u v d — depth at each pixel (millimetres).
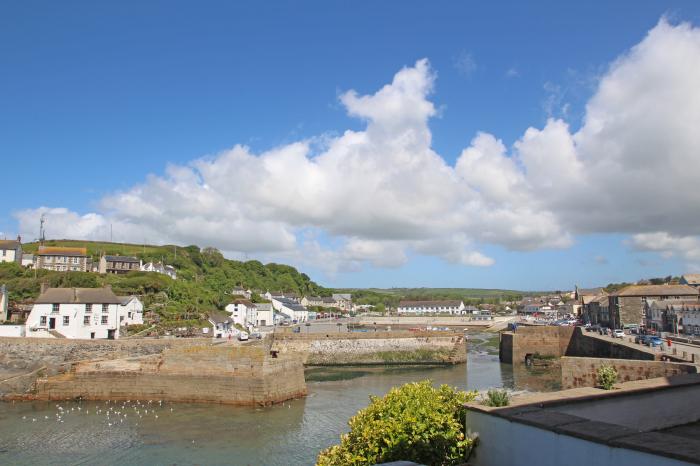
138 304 67750
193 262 131875
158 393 36344
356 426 11773
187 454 24703
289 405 35250
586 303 115500
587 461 7684
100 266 95188
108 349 43875
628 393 11312
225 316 79438
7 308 64062
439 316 151875
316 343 60750
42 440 26969
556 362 55406
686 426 11938
